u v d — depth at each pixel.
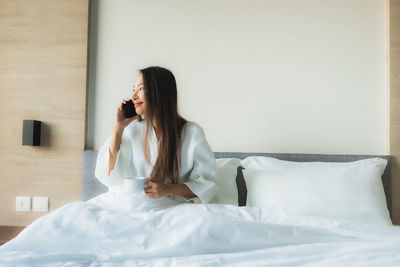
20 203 1.76
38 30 1.81
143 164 1.36
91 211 1.01
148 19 1.84
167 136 1.31
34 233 0.91
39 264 0.77
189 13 1.84
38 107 1.79
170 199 1.26
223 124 1.82
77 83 1.79
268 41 1.82
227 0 1.83
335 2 1.82
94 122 1.82
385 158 1.71
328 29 1.82
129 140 1.38
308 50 1.82
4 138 1.79
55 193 1.76
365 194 1.38
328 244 0.88
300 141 1.80
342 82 1.80
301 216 1.13
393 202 1.71
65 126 1.78
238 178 1.68
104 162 1.32
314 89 1.81
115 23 1.84
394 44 1.77
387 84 1.78
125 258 0.83
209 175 1.36
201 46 1.83
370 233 1.03
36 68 1.80
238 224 0.94
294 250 0.84
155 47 1.83
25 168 1.78
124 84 1.83
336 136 1.79
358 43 1.81
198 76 1.83
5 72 1.81
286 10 1.82
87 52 1.80
